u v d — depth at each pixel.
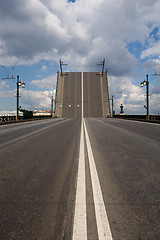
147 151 5.70
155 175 3.46
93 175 3.43
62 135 9.83
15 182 3.07
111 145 6.79
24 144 6.93
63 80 69.56
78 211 2.13
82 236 1.68
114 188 2.82
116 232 1.75
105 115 59.88
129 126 16.95
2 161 4.45
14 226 1.87
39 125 18.39
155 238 1.68
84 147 6.37
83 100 63.97
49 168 3.89
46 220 1.97
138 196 2.55
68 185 2.95
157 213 2.11
